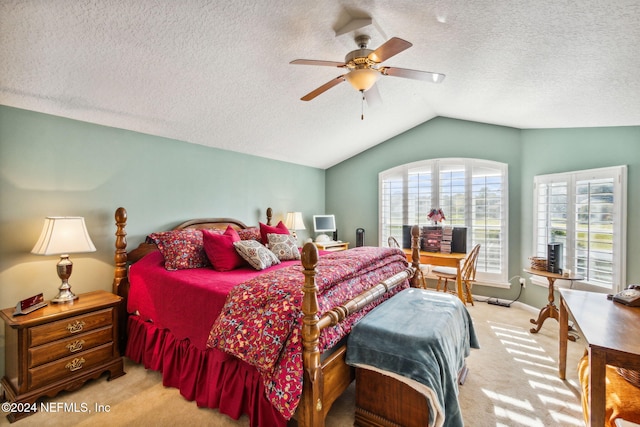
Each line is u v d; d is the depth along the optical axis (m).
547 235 3.60
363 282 2.25
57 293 2.46
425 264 4.05
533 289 3.84
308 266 1.51
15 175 2.26
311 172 5.52
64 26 1.73
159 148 3.21
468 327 2.36
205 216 3.66
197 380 2.03
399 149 5.03
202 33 1.96
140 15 1.74
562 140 3.45
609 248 2.90
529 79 2.43
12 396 1.94
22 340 1.92
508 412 1.95
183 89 2.55
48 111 2.41
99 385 2.26
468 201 4.41
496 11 1.69
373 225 5.34
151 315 2.43
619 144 2.87
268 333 1.59
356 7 1.86
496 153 4.23
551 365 2.53
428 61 2.56
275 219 4.73
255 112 3.20
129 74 2.24
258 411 1.69
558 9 1.50
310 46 2.29
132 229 2.97
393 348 1.71
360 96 3.38
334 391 1.74
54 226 2.16
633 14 1.37
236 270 2.70
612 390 1.46
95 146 2.71
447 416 1.62
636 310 1.77
